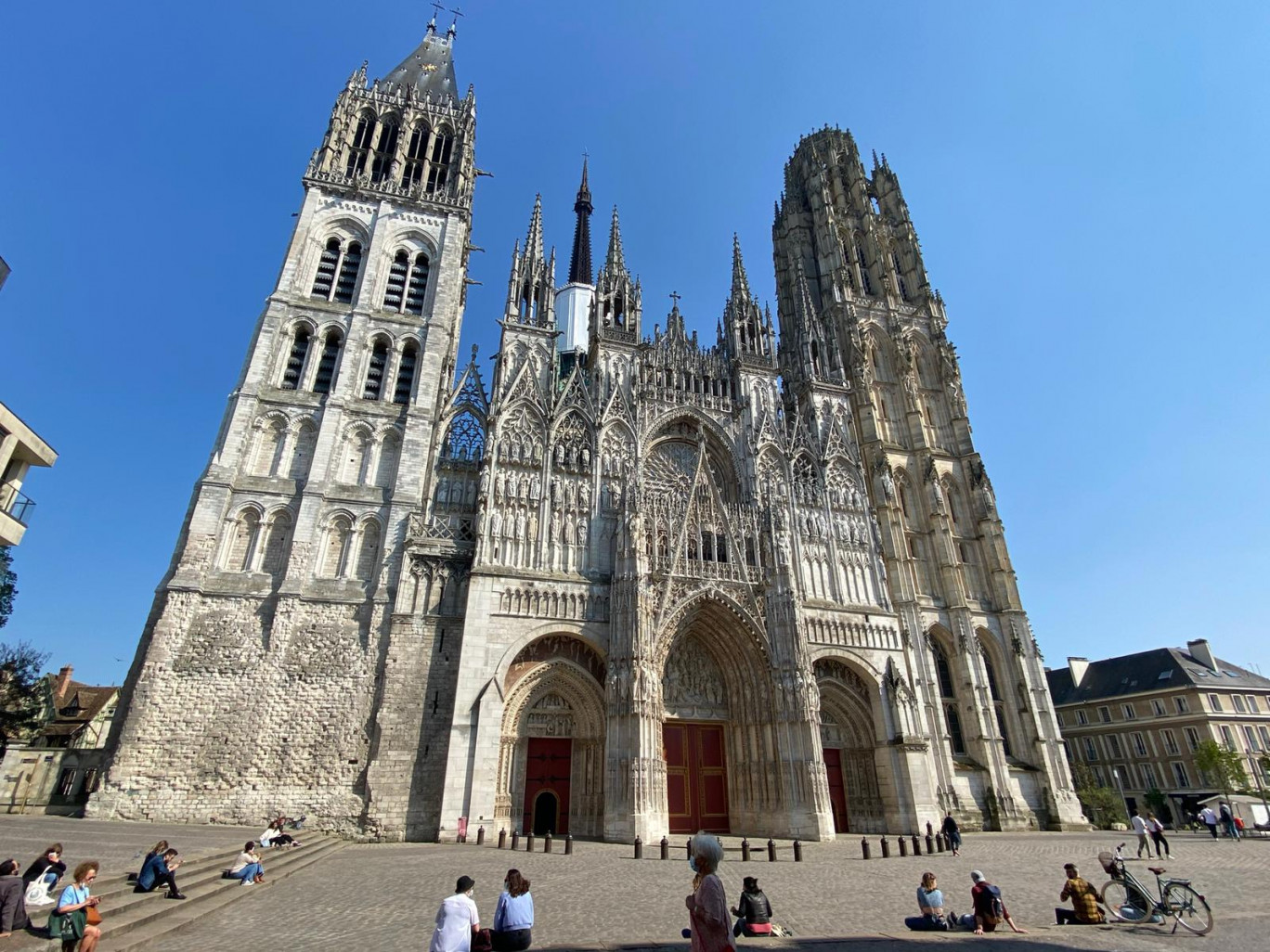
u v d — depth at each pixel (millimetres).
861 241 84562
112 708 80125
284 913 19250
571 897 22453
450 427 55375
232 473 47281
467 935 12742
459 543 48938
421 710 43688
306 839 34875
